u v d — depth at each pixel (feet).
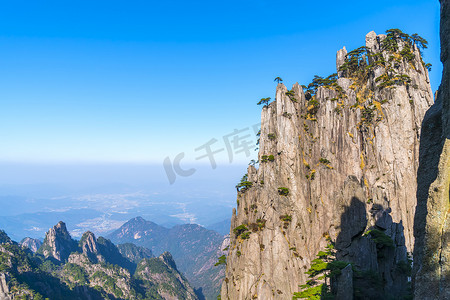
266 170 428.97
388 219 317.83
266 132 467.11
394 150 453.17
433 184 73.36
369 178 445.78
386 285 229.04
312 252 368.68
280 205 399.03
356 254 265.75
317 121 470.39
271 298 333.21
